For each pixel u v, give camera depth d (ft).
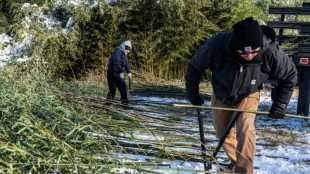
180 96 24.95
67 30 33.47
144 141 11.32
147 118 13.58
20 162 7.59
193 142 12.80
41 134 8.25
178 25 32.07
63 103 11.70
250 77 8.48
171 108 20.07
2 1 41.06
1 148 7.36
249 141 8.13
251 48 7.62
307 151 12.64
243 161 8.11
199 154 11.41
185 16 32.19
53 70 32.27
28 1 40.75
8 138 8.48
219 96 9.19
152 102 21.94
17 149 7.25
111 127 11.55
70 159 7.85
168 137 13.17
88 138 8.87
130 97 24.43
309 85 17.95
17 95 9.87
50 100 10.47
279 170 10.80
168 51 32.12
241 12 34.17
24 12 34.04
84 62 34.32
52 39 32.32
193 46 33.86
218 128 9.87
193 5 31.63
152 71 32.01
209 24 32.63
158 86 27.35
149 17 32.30
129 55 32.83
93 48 33.42
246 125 8.30
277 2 39.11
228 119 9.72
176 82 30.91
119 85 20.62
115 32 32.94
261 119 18.42
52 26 34.30
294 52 18.71
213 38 8.75
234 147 9.84
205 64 8.93
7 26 39.50
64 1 36.55
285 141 14.08
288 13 20.70
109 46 33.04
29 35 32.65
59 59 33.30
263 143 13.83
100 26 32.99
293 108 21.54
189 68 9.39
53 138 8.00
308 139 14.40
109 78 20.53
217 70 8.75
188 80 9.52
